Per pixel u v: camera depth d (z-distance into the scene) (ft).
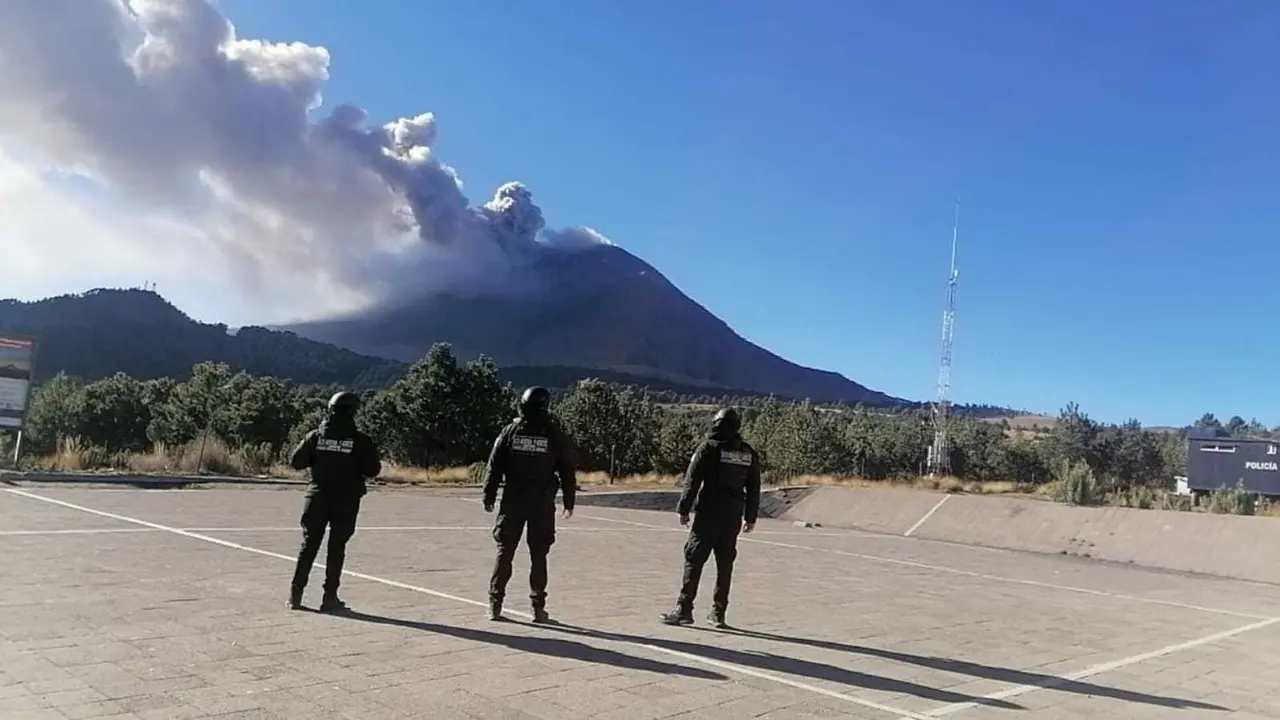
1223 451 134.82
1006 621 34.37
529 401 26.50
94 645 20.16
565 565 40.57
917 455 209.15
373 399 163.63
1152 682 25.08
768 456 173.99
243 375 230.27
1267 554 64.18
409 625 24.50
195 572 30.12
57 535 36.47
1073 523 77.00
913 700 20.76
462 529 51.01
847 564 51.98
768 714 18.56
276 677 18.65
